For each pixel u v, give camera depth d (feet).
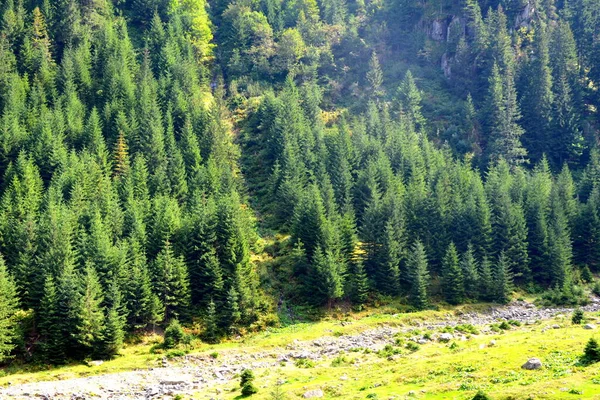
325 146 490.90
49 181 413.18
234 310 324.39
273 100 552.00
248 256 355.77
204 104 552.00
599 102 614.34
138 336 307.17
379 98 637.30
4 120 436.35
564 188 467.11
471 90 648.38
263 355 282.97
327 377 229.45
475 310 361.92
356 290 362.74
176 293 323.78
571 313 343.67
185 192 419.74
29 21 594.24
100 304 306.14
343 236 380.58
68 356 282.97
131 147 454.81
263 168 505.25
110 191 383.24
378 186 438.81
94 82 534.78
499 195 440.04
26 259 310.24
